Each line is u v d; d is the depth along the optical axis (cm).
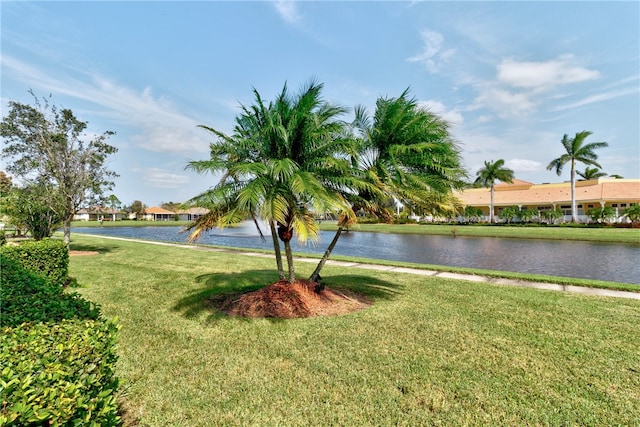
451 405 358
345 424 327
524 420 334
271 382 402
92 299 766
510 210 4862
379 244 2741
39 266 817
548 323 607
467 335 550
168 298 774
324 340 527
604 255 1906
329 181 686
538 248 2297
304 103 685
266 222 666
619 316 649
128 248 1886
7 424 146
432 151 740
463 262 1695
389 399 368
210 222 701
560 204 5088
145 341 522
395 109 755
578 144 4119
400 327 586
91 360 220
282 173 644
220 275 1054
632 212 3750
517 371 430
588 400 368
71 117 1505
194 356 470
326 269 1202
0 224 2486
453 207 802
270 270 1160
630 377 417
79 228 5559
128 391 377
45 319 317
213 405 357
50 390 170
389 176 721
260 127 728
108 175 1648
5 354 202
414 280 1002
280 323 605
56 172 1480
